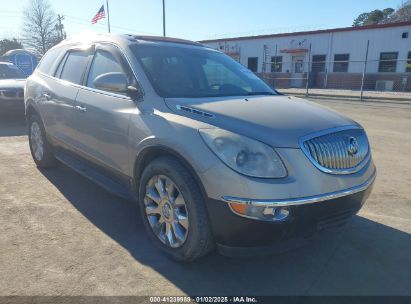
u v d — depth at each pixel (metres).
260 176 2.71
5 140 7.73
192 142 2.91
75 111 4.34
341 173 3.00
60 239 3.57
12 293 2.75
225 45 35.94
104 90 3.96
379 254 3.46
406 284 3.03
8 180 5.17
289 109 3.35
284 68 32.59
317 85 31.03
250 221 2.71
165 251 3.28
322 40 30.27
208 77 4.07
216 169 2.77
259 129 2.88
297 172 2.77
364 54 28.38
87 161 4.37
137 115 3.45
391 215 4.30
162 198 3.24
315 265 3.26
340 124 3.21
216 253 3.39
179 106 3.25
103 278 2.97
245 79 4.36
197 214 2.91
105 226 3.86
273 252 2.85
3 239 3.53
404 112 13.93
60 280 2.93
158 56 3.95
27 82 5.81
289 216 2.74
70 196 4.63
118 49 4.02
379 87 27.84
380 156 7.03
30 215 4.07
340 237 3.76
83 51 4.63
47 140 5.32
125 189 3.85
